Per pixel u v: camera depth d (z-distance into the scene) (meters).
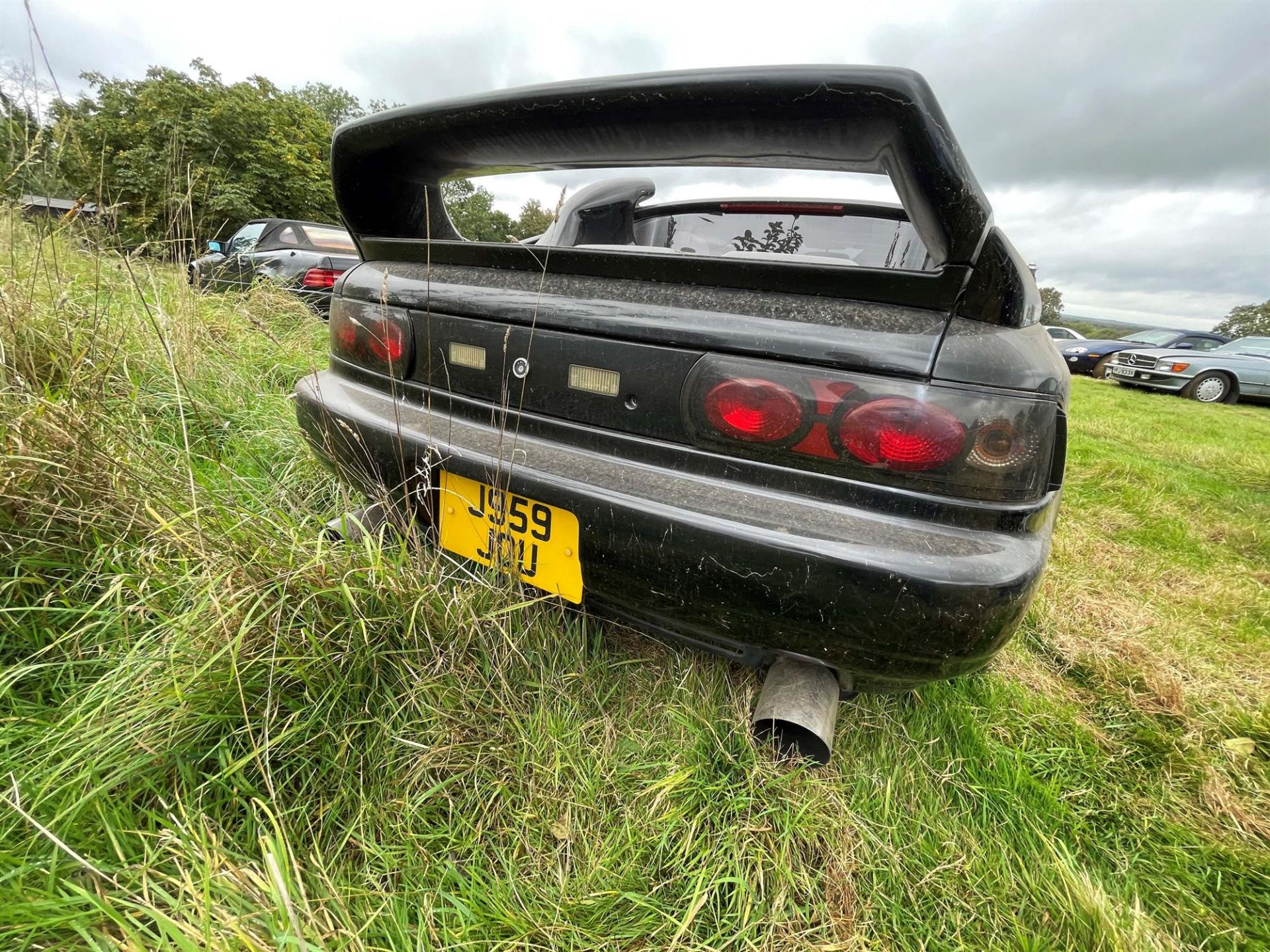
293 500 1.47
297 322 3.37
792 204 1.91
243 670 0.89
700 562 0.87
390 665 1.03
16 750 0.81
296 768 0.91
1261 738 1.35
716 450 0.92
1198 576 2.22
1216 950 0.91
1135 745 1.30
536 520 1.02
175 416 1.68
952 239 0.75
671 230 2.16
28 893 0.65
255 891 0.69
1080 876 0.93
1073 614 1.81
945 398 0.78
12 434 1.08
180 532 1.00
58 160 1.77
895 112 0.69
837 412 0.83
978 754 1.17
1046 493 0.86
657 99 0.83
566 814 0.93
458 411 1.18
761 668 1.11
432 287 1.19
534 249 1.07
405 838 0.86
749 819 0.95
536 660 1.16
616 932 0.80
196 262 2.31
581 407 1.03
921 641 0.78
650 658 1.29
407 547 1.21
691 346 0.91
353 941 0.68
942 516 0.81
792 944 0.81
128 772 0.78
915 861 0.96
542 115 0.95
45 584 1.04
